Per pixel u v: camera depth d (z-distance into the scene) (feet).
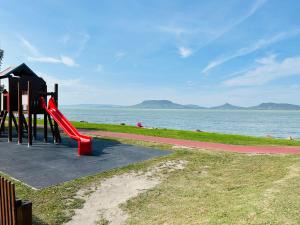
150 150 50.19
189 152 48.67
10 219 17.69
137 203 26.16
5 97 59.88
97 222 22.41
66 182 31.22
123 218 23.16
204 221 20.81
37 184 30.09
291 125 323.98
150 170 37.24
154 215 23.38
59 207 24.84
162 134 73.31
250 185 30.22
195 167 39.14
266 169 37.17
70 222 22.31
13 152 45.60
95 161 41.14
